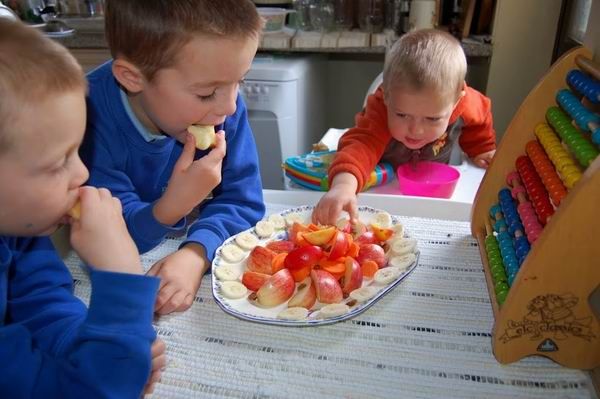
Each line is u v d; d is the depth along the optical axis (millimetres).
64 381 460
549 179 641
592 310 529
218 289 660
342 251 691
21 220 446
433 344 579
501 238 696
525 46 1763
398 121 1078
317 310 624
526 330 542
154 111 730
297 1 2158
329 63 2498
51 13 2305
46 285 549
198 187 720
